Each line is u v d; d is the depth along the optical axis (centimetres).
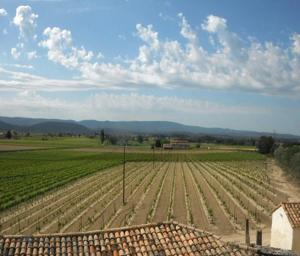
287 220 3272
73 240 1752
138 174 10044
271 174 10562
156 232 1880
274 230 3478
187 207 5722
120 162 13625
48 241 1723
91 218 4991
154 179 8975
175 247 1795
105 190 7275
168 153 18525
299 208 3369
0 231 4375
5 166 11325
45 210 5488
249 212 5341
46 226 4616
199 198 6438
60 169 10825
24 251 1641
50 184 7819
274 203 6138
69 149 19375
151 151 19500
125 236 1816
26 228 4512
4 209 5519
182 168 11900
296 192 7531
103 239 1781
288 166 10150
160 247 1780
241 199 6350
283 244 3325
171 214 5228
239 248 1895
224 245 1880
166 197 6531
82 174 9650
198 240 1866
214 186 7781
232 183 8256
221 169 11625
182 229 1934
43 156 15238
